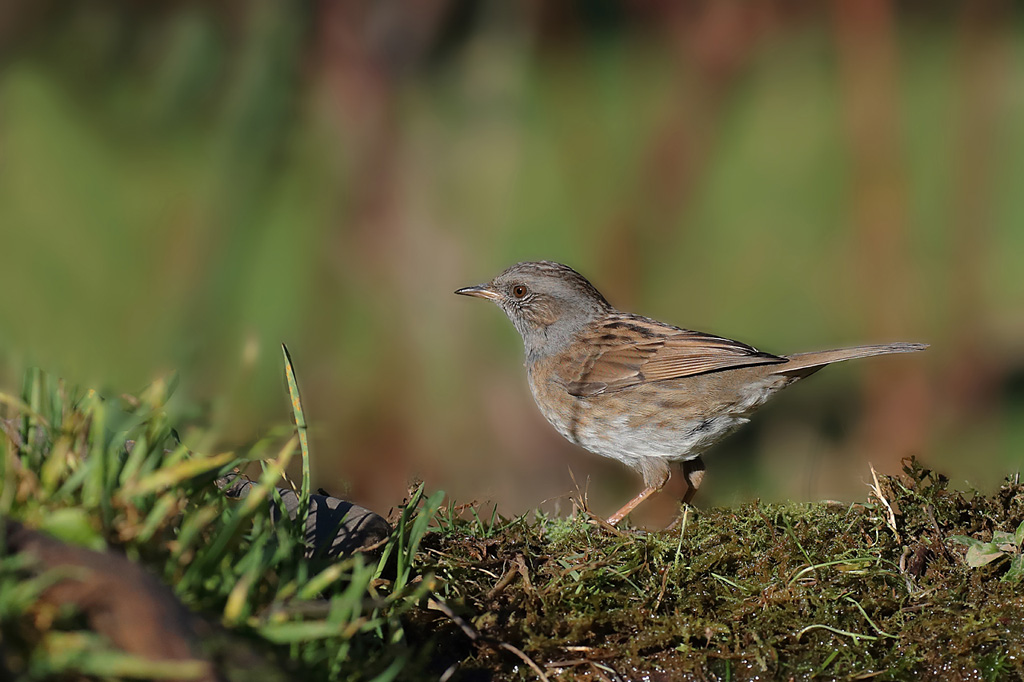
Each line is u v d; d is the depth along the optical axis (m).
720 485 10.93
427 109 9.81
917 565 5.98
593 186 11.81
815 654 5.56
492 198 10.50
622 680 5.40
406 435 10.72
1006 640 5.52
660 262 11.36
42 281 12.47
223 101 9.12
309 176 9.98
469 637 5.44
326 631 4.19
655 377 9.56
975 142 12.02
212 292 9.66
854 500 6.78
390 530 5.78
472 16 9.62
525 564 6.05
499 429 10.91
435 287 10.59
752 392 9.41
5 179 13.36
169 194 12.95
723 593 5.82
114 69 9.96
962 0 12.55
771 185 17.73
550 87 11.43
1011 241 15.02
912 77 19.06
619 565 6.04
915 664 5.46
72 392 5.19
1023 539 5.92
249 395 9.85
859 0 10.73
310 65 9.17
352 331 11.07
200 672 3.71
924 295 12.97
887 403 11.06
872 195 11.02
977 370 12.07
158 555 4.35
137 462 4.52
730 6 10.41
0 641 3.70
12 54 9.92
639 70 15.62
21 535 4.00
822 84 19.55
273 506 5.67
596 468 11.35
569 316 10.20
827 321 14.69
